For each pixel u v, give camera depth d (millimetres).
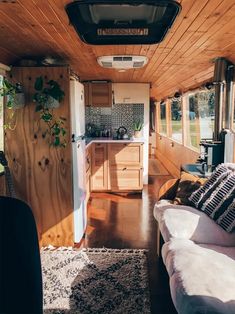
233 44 2477
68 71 2840
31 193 3010
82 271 2541
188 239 2037
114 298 2168
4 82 2695
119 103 5594
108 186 5215
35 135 2922
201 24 1948
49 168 2975
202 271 1556
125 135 5312
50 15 1786
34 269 1081
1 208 1084
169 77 4617
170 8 1583
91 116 5742
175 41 2391
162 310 2055
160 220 2285
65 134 2920
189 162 5461
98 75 4508
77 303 2109
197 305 1306
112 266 2625
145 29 1824
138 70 3936
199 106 4906
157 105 9344
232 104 3084
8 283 1078
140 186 5184
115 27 1812
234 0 1559
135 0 1483
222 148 2932
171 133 7625
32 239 1090
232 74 3029
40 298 1088
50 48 2625
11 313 1070
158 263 2686
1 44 2469
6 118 2898
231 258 1744
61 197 3020
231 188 2225
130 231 3473
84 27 1803
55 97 2803
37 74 2828
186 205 2502
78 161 3119
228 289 1407
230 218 2100
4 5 1625
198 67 3586
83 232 3361
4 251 1079
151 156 9719
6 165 2703
